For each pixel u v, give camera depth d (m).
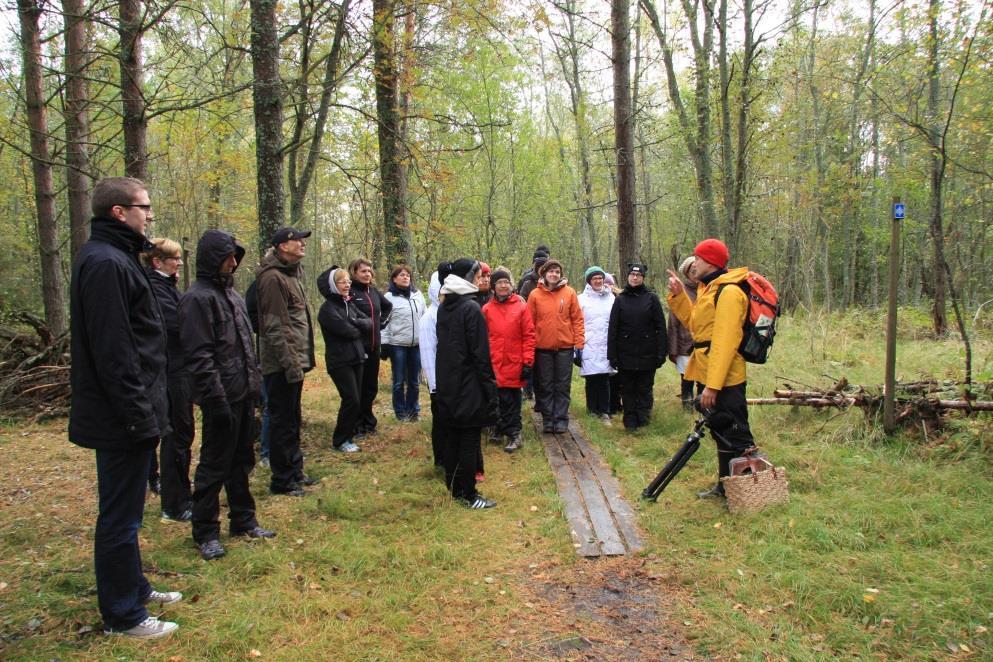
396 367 7.23
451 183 9.06
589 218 21.06
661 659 2.90
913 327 11.84
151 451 3.04
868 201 18.53
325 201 21.44
